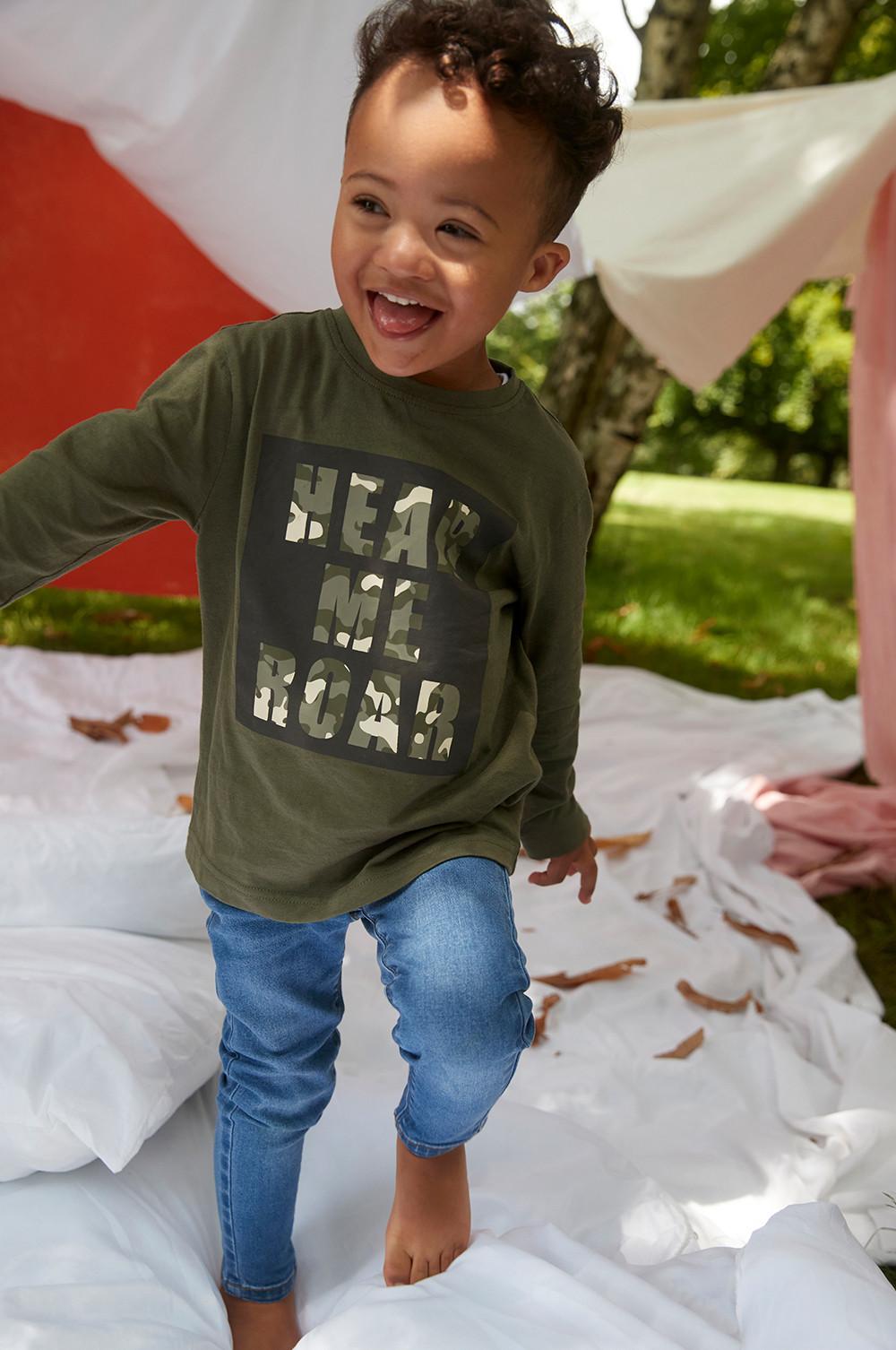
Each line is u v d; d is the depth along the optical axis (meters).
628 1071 2.24
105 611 5.50
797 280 3.39
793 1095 2.19
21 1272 1.42
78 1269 1.44
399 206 1.20
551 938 2.72
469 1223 1.53
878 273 3.58
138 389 3.94
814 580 8.15
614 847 3.17
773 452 17.05
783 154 3.41
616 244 3.46
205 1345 1.43
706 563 8.45
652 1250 1.67
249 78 2.62
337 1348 1.33
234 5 2.51
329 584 1.33
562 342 5.91
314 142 2.72
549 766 1.63
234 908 1.42
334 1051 1.52
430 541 1.32
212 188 2.92
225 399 1.33
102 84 2.71
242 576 1.35
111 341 3.87
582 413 5.91
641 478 14.47
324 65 2.57
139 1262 1.47
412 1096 1.44
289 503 1.33
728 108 3.65
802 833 3.34
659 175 3.59
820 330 15.48
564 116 1.21
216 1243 1.60
